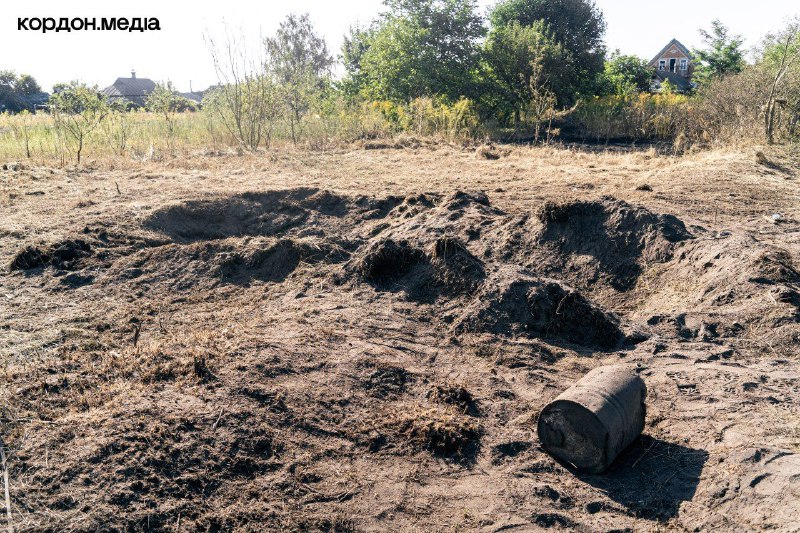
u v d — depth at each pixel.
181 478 3.67
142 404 4.26
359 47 31.19
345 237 8.70
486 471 4.14
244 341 5.41
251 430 4.15
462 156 15.94
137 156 14.43
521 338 5.97
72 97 14.46
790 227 9.55
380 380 5.05
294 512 3.62
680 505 3.71
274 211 9.96
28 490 3.43
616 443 4.09
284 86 18.39
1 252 7.64
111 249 7.98
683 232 7.68
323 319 6.14
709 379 5.07
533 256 7.75
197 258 7.79
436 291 6.84
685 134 21.56
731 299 6.39
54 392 4.57
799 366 5.31
